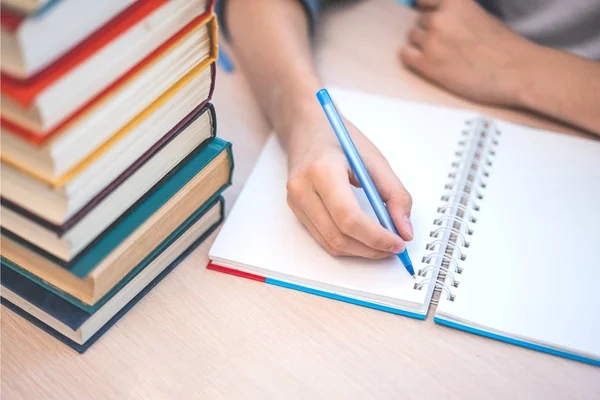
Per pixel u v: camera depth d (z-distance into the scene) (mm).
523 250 675
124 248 560
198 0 542
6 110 445
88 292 546
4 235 545
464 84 896
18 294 575
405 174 750
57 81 432
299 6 947
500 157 787
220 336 602
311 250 667
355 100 854
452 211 709
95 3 445
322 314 625
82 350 581
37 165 470
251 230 684
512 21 1118
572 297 633
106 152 511
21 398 550
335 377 574
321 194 652
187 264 666
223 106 870
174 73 554
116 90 487
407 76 934
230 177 681
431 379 576
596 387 574
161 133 573
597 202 735
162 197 586
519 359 593
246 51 895
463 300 625
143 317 614
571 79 876
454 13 928
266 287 647
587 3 1021
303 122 762
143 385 562
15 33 394
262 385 566
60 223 496
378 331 612
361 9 1045
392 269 649
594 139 852
